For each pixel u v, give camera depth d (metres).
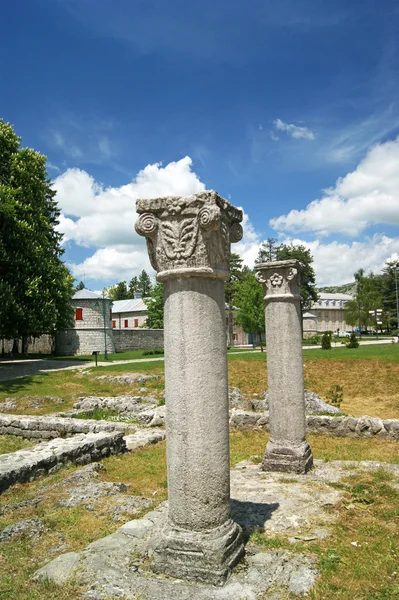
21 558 4.36
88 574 3.89
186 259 4.01
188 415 3.95
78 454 8.17
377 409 15.29
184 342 4.00
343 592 3.61
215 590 3.62
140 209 4.21
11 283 26.67
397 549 4.36
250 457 8.57
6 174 27.33
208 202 3.93
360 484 6.38
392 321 65.88
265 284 7.68
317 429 10.32
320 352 25.52
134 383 21.56
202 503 3.91
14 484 6.90
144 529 4.77
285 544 4.48
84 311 41.50
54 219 41.91
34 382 22.69
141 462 8.39
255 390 19.14
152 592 3.60
